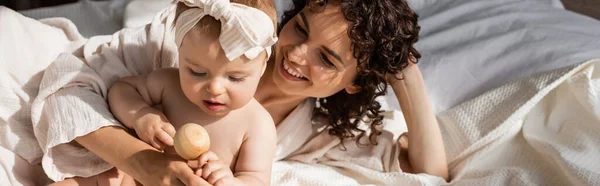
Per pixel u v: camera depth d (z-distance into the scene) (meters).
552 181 1.55
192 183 1.01
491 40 1.91
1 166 1.26
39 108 1.24
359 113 1.53
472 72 1.83
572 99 1.61
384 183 1.51
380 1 1.29
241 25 1.01
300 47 1.28
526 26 1.99
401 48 1.35
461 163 1.60
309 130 1.55
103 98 1.25
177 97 1.22
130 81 1.25
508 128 1.59
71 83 1.24
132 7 1.88
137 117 1.16
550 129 1.61
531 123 1.64
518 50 1.87
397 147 1.58
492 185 1.51
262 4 1.12
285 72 1.32
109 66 1.30
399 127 1.68
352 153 1.57
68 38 1.54
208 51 1.03
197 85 1.07
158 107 1.24
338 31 1.27
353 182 1.51
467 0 2.21
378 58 1.34
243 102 1.10
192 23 1.04
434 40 1.97
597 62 1.61
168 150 1.17
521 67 1.82
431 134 1.54
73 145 1.23
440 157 1.56
